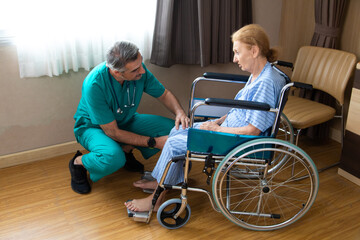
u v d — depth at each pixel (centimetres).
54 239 184
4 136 238
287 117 224
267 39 166
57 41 224
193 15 253
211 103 157
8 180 230
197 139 169
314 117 225
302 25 293
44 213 202
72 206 208
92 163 206
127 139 209
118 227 193
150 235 188
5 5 208
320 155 263
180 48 262
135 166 241
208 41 257
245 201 215
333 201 215
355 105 215
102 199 214
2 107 230
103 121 204
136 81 209
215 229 193
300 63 257
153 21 249
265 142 166
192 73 286
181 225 193
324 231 192
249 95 171
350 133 223
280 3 293
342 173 237
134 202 200
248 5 277
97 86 196
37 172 239
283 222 191
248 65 171
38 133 248
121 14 235
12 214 200
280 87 168
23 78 229
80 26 227
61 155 260
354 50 258
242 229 193
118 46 179
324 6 249
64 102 247
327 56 241
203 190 185
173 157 176
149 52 261
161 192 198
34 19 214
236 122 182
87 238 185
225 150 172
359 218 201
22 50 218
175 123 210
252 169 229
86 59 235
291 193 222
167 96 228
